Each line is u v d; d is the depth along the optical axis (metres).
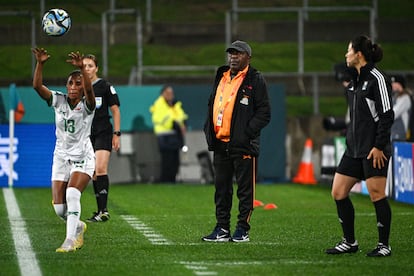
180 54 107.75
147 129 80.62
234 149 39.62
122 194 67.94
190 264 33.84
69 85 37.00
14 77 97.81
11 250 37.47
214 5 117.75
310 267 33.28
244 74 39.78
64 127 37.31
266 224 48.12
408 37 112.00
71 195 37.16
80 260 34.62
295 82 98.94
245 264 33.94
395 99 64.50
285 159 81.25
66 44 105.56
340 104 97.50
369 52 35.56
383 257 35.78
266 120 39.59
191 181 80.56
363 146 35.59
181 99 81.62
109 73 102.75
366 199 64.50
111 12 94.00
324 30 111.06
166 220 49.84
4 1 104.25
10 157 74.62
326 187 75.00
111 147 49.47
